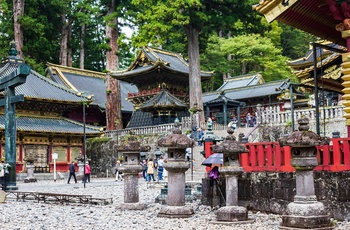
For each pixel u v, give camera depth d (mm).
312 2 14750
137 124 55344
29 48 58438
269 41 67312
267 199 13453
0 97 39344
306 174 10461
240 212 11992
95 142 47875
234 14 41406
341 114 27984
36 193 19828
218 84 79188
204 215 13633
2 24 61125
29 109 42906
